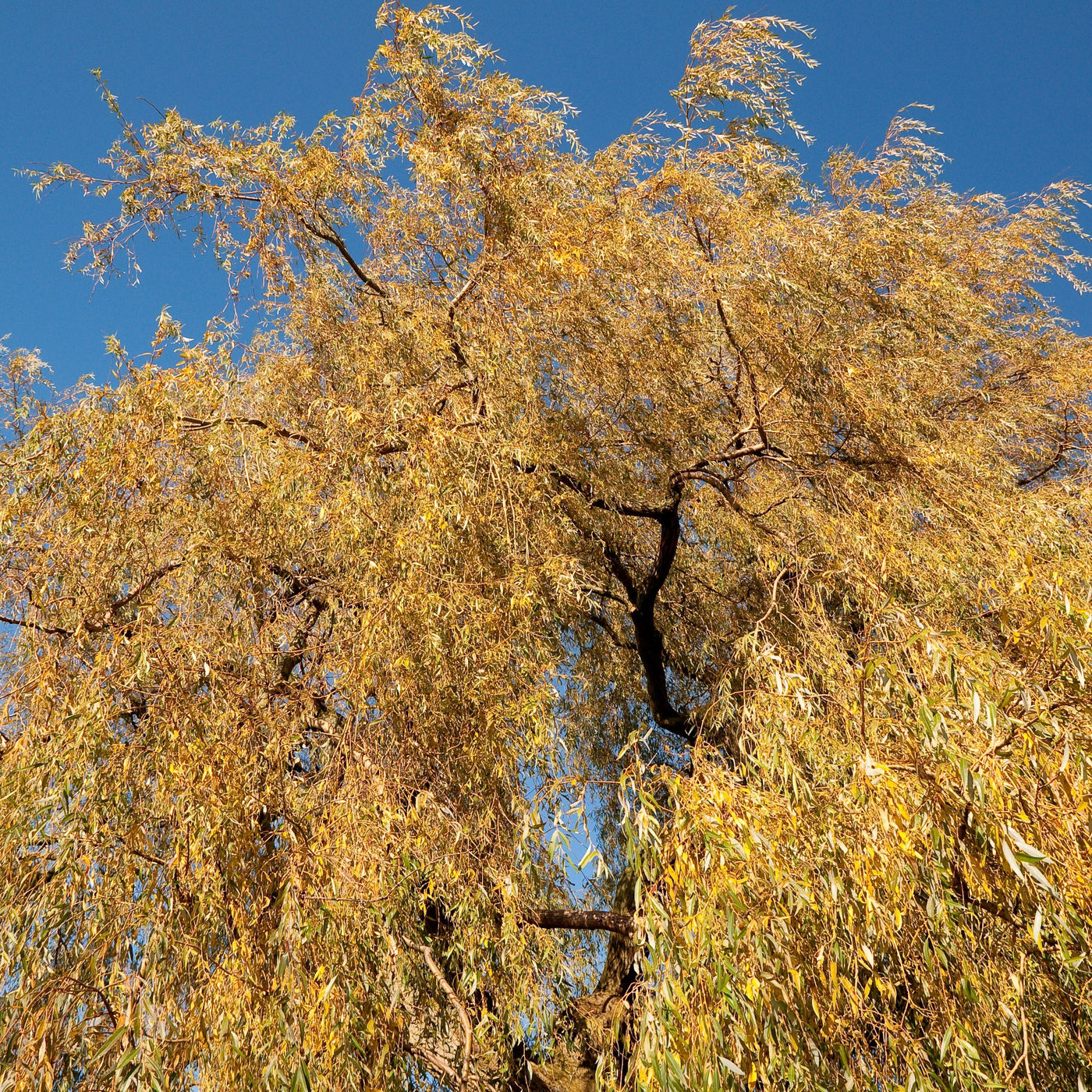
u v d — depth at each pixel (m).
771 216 4.90
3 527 3.63
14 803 2.90
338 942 2.67
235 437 4.02
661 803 3.31
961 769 2.36
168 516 3.83
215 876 2.76
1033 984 2.55
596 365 4.65
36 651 3.45
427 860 3.02
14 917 2.73
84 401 4.05
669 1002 2.35
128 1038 2.45
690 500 5.05
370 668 3.25
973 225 6.40
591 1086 4.26
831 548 3.95
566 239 4.51
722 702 3.79
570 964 3.33
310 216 5.23
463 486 3.71
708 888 2.45
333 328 5.22
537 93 5.19
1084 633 2.72
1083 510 4.04
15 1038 2.51
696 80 5.06
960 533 3.99
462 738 3.37
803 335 4.66
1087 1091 2.47
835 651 3.55
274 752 3.17
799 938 2.38
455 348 4.62
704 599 5.59
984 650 2.82
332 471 3.95
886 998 2.46
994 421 5.08
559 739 3.43
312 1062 2.51
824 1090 2.27
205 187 5.10
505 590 3.64
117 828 3.00
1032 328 6.18
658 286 4.56
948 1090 2.28
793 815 2.59
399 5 5.20
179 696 3.11
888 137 5.96
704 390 5.06
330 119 5.24
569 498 4.43
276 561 3.91
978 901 2.45
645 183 5.00
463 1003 3.24
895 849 2.44
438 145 5.11
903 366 4.68
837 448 4.62
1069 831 2.38
